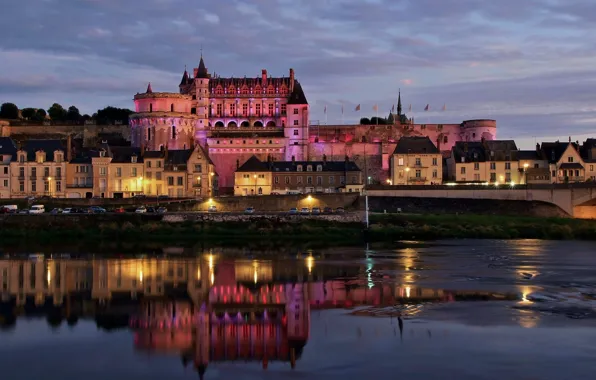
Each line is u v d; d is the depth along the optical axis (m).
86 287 64.00
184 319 51.75
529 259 82.00
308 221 116.69
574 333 45.84
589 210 135.38
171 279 68.31
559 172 165.75
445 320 49.72
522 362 39.97
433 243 102.25
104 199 132.25
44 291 62.06
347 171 162.88
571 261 80.00
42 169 148.88
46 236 107.62
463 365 39.56
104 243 102.50
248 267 76.25
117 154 156.25
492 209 136.12
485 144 172.62
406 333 46.41
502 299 57.03
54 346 44.38
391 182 173.00
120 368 40.28
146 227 111.44
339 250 93.25
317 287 63.59
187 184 155.25
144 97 193.88
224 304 56.75
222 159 189.75
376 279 67.50
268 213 118.69
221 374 39.25
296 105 195.12
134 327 49.28
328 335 46.44
